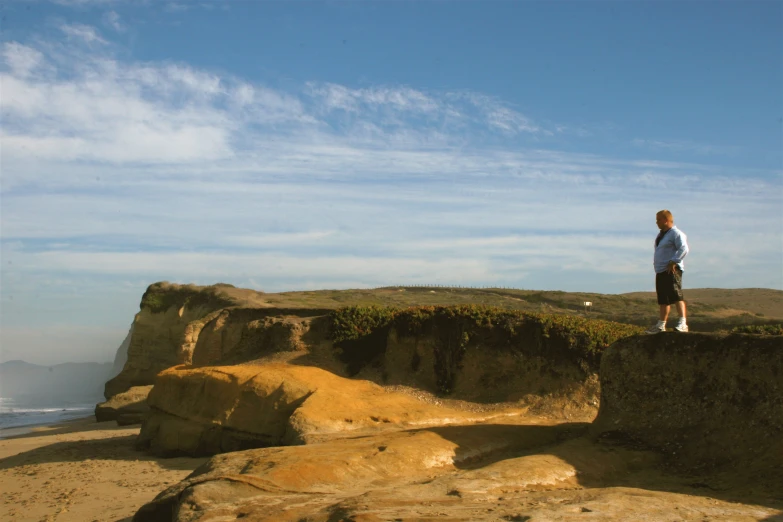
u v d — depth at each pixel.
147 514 10.99
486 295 67.44
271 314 37.78
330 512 9.10
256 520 9.03
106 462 21.23
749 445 12.34
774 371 12.58
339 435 16.59
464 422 18.28
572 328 20.73
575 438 15.19
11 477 19.89
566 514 8.87
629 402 14.65
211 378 21.39
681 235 14.48
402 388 22.30
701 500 10.00
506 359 21.44
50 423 48.22
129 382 52.53
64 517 14.73
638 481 12.02
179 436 21.44
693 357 13.92
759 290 66.00
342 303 55.69
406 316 23.61
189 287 54.38
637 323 47.81
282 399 19.25
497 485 10.67
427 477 12.02
